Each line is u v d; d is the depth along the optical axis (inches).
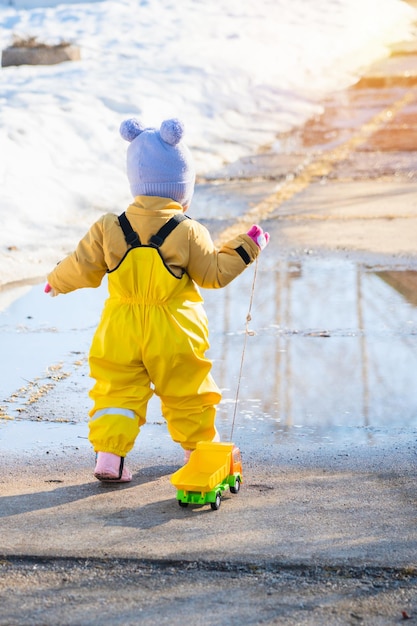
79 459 196.5
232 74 804.6
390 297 307.9
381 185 479.5
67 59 848.3
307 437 207.0
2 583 140.4
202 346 184.1
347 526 160.4
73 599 135.4
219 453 174.6
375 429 211.0
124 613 131.4
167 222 182.4
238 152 588.7
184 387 184.1
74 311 305.0
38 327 288.0
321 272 337.4
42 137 526.3
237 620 129.3
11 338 277.6
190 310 184.1
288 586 138.9
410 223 402.6
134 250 180.9
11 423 215.9
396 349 263.1
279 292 315.9
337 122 675.4
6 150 485.7
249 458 195.8
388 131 631.8
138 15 1135.0
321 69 901.2
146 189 186.4
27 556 149.0
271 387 237.3
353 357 257.9
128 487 181.5
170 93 710.5
